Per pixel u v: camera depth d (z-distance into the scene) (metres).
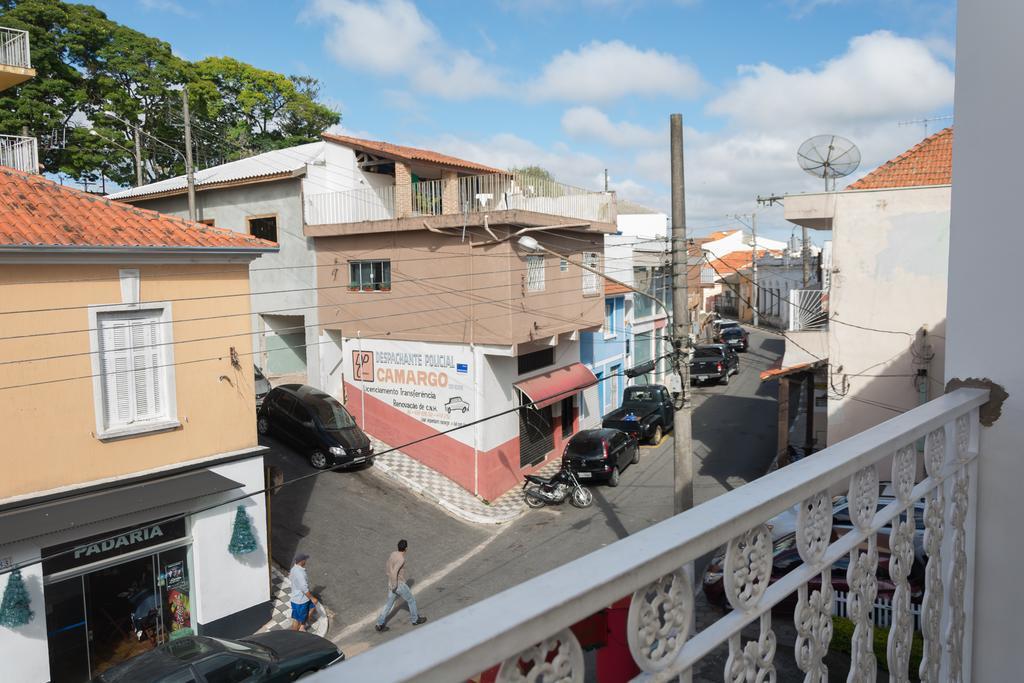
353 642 12.97
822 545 2.27
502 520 18.98
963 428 3.11
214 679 8.29
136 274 12.19
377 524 17.89
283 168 23.92
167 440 12.59
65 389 11.46
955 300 3.29
